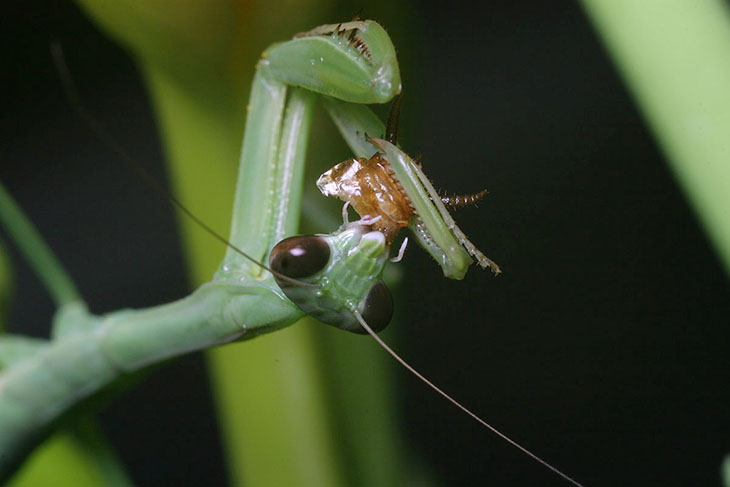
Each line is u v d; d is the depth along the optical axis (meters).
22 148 0.27
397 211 0.17
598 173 0.24
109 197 0.26
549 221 0.24
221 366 0.18
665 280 0.23
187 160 0.18
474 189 0.24
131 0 0.17
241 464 0.18
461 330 0.23
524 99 0.25
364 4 0.17
